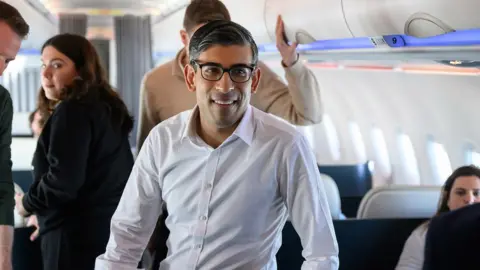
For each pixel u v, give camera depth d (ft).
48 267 9.20
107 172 9.05
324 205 5.97
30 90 35.68
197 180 5.98
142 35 22.04
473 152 14.43
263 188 5.84
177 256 6.25
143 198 6.41
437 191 11.14
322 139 27.89
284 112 10.71
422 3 6.97
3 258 7.40
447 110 15.06
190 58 5.63
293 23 10.67
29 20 18.28
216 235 5.97
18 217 11.49
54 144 8.52
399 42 8.56
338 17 9.18
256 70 5.75
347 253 10.38
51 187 8.61
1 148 7.48
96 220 9.07
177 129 6.15
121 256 6.33
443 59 8.16
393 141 20.21
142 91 10.25
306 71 10.53
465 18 6.42
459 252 4.40
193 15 8.84
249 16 13.62
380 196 11.01
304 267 5.89
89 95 8.80
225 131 5.92
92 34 24.44
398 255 10.46
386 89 18.75
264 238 6.04
